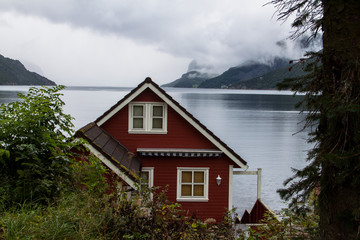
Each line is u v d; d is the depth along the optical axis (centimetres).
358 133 380
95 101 17575
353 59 404
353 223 399
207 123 9025
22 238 453
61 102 774
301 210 489
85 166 705
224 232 683
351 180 399
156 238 530
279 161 4359
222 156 1688
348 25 417
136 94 1645
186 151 1641
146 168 1672
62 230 481
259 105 18100
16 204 594
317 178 435
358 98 380
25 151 655
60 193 609
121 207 586
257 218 1553
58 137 733
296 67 459
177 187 1680
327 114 381
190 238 584
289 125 8812
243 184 3344
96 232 508
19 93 747
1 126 662
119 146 1598
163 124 1686
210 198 1684
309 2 493
